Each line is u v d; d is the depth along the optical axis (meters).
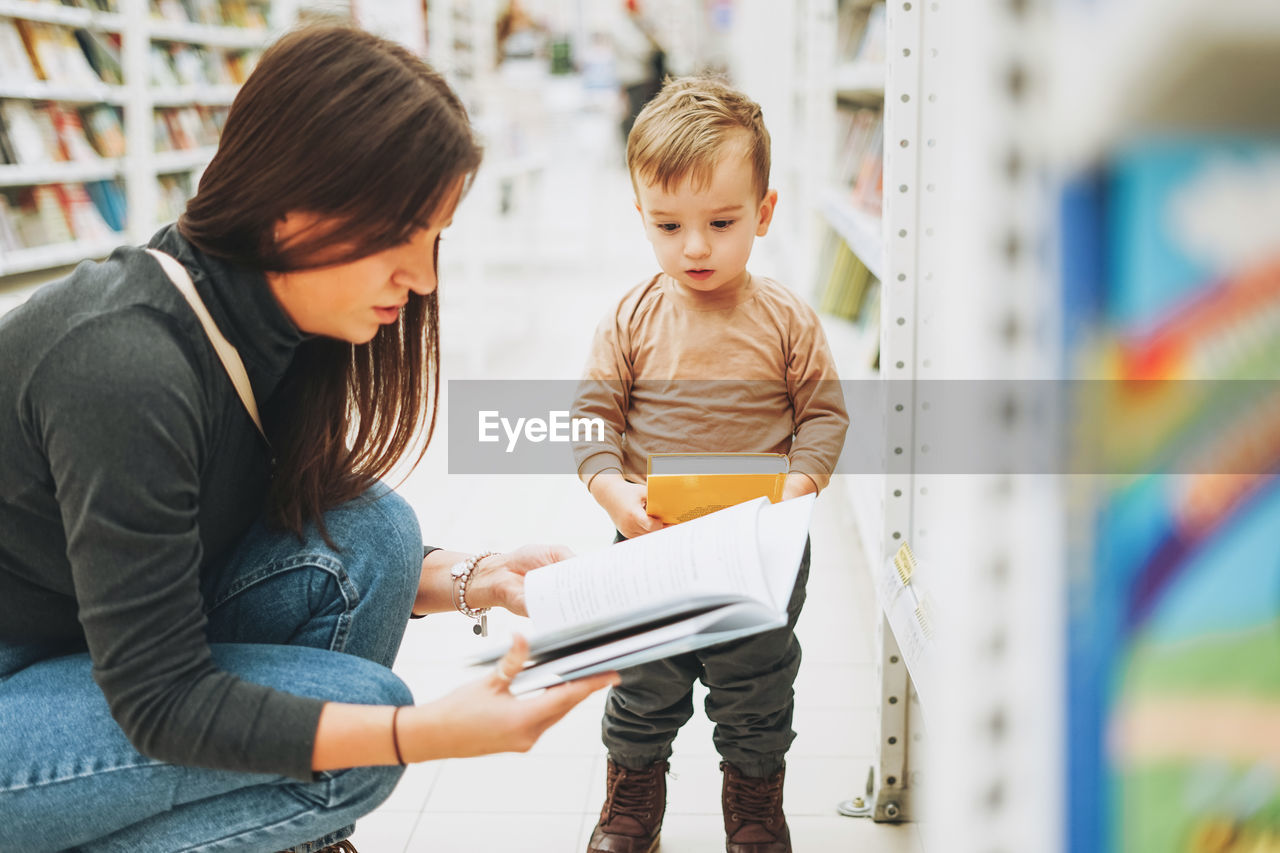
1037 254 0.47
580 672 1.02
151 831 1.14
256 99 1.02
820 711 1.98
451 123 1.03
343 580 1.27
